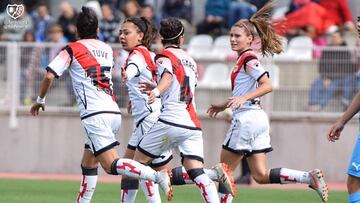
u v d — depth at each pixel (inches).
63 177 2236.7
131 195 1339.8
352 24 2536.9
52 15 2950.3
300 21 2527.1
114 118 1255.5
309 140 2237.9
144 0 2770.7
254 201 1732.3
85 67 1252.5
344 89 2210.9
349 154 2213.3
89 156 1298.0
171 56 1232.2
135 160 1259.8
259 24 1307.8
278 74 2251.5
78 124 2338.8
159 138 1236.5
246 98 1222.9
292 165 2249.0
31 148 2368.4
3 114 2380.7
